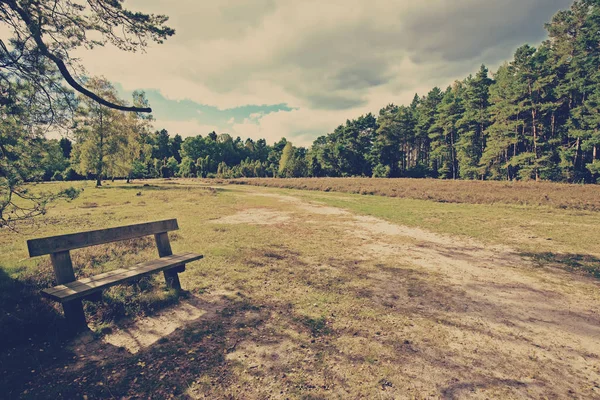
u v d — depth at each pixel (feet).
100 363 9.32
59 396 7.80
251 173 237.04
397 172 220.84
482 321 12.59
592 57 119.55
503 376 9.04
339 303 14.03
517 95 135.95
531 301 14.69
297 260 20.90
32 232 29.53
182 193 82.69
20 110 13.75
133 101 131.54
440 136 201.87
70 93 15.64
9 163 13.37
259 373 8.95
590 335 11.63
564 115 135.03
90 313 12.38
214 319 12.34
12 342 10.07
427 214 43.19
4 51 13.57
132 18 15.80
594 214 41.63
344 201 61.82
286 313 12.94
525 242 26.84
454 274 18.53
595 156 116.37
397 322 12.33
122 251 21.80
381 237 28.84
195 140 323.37
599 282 17.31
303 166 224.12
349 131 233.76
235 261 20.27
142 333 11.21
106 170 118.62
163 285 15.24
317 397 7.97
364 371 9.12
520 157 132.98
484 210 46.50
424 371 9.18
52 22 14.85
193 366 9.23
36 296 13.41
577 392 8.36
